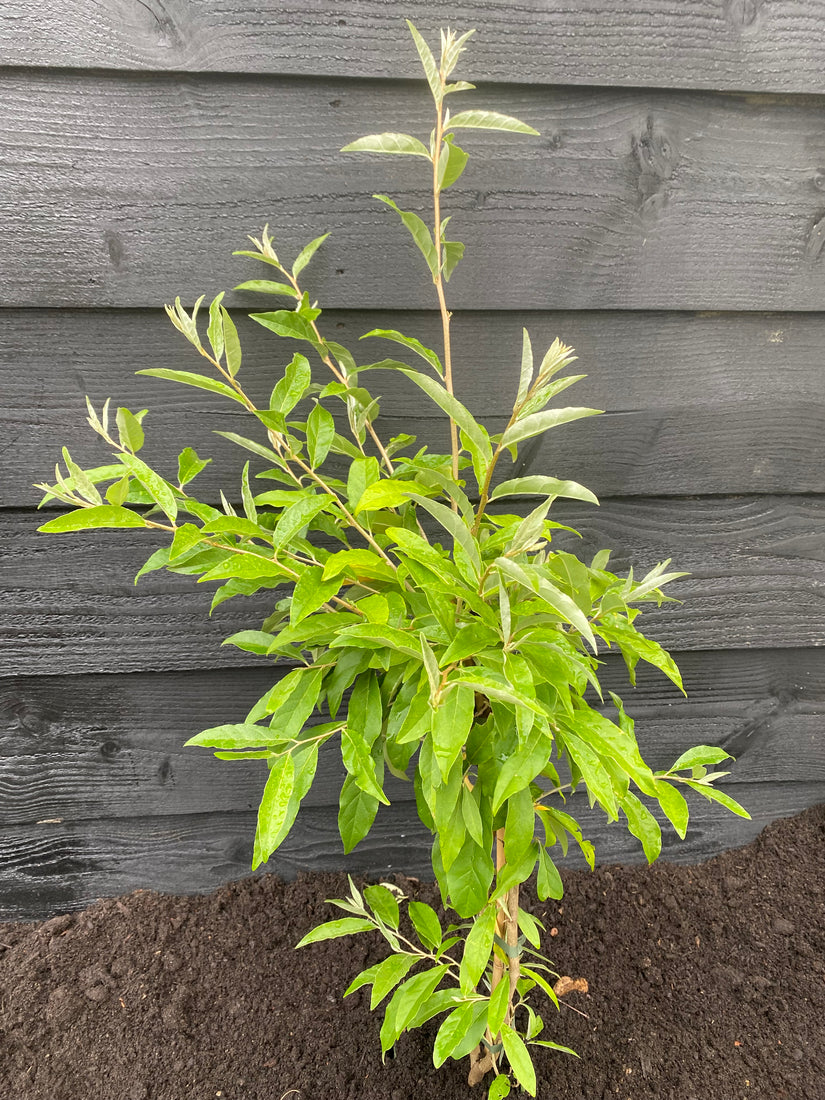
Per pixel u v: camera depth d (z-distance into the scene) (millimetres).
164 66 653
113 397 738
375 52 662
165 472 760
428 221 707
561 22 667
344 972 808
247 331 728
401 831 912
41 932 858
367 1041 747
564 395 771
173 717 850
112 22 641
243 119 675
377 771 594
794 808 956
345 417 758
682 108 701
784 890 888
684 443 796
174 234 695
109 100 663
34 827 864
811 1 677
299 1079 720
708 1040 750
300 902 878
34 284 695
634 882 911
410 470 604
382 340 738
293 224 700
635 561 834
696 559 840
